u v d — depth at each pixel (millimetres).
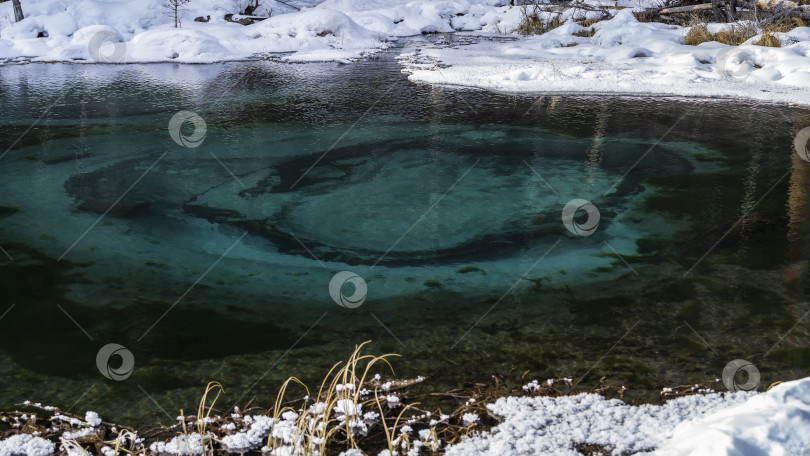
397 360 2990
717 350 3016
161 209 5215
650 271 3982
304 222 4973
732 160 6461
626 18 17234
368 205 5355
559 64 12555
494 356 3014
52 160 6559
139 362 2996
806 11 14219
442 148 7062
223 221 4973
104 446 2344
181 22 19422
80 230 4734
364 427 2426
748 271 3926
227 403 2643
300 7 24250
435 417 2500
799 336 3121
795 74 10406
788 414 2062
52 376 2863
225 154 6844
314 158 6711
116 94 10219
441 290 3795
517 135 7586
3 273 3969
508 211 5180
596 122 8172
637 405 2564
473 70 12109
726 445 1937
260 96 10102
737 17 15531
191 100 9773
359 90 10547
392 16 22469
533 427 2369
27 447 2295
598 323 3334
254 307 3588
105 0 20562
